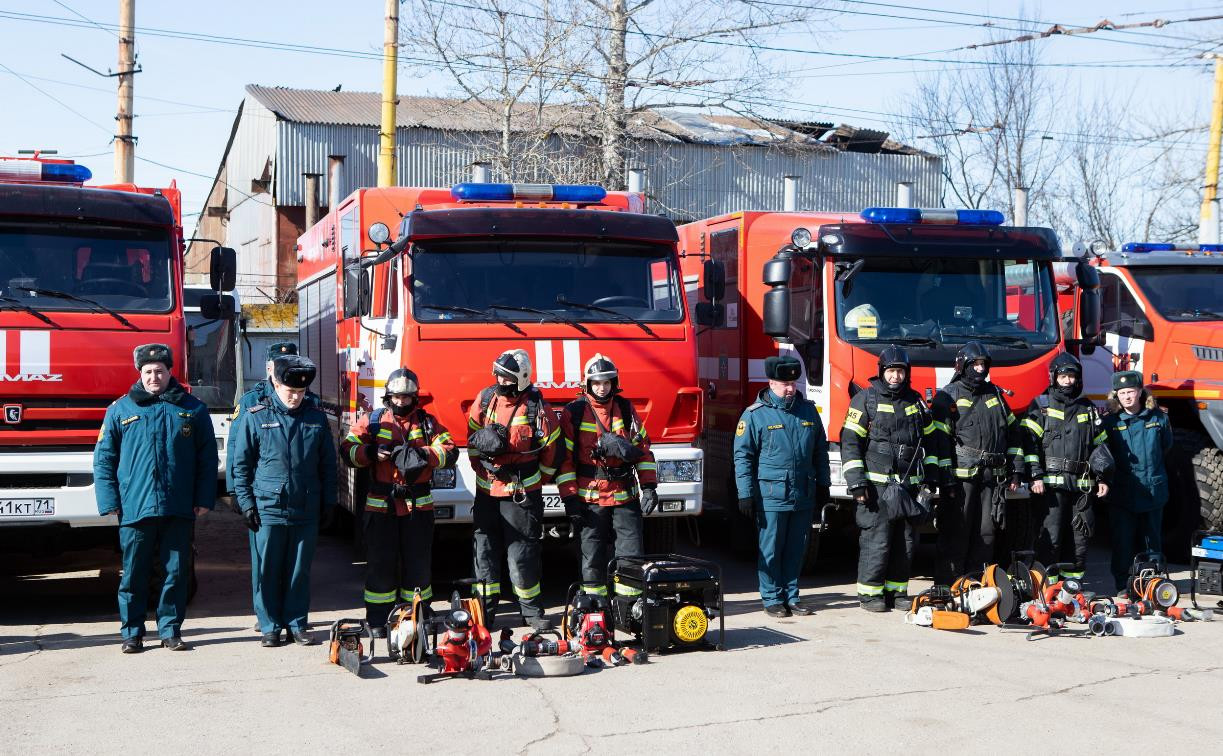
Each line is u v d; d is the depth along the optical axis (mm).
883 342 10211
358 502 11102
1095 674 7344
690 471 9641
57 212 8891
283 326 23328
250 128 37031
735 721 6277
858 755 5723
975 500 9562
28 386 8547
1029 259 10664
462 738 5984
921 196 36062
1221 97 22141
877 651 7988
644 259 9820
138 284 9078
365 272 9852
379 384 9797
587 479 8570
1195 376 12031
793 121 33188
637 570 7996
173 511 7996
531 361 9258
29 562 11938
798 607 9336
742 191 33719
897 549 9516
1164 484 9758
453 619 7160
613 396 8664
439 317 9195
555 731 6102
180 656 7855
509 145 27609
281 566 8219
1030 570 8781
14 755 5695
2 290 8672
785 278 10086
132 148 19250
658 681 7148
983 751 5789
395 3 18750
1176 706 6609
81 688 6977
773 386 9250
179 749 5805
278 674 7328
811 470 9289
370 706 6578
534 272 9523
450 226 9320
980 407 9555
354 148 32812
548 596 10133
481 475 8656
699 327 12789
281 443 8102
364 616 9266
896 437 9242
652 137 32062
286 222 32719
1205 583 9398
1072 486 9539
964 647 8125
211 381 16203
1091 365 12945
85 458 8711
